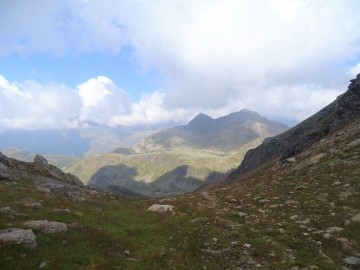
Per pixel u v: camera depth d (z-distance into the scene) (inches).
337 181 1189.1
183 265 610.9
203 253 679.7
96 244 673.6
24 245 589.3
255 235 789.9
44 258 556.7
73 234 703.7
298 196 1119.0
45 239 645.9
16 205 922.7
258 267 625.3
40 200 1075.9
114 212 1093.1
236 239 763.4
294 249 722.8
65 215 904.3
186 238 769.6
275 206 1051.9
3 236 594.9
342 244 742.5
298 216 924.0
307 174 1391.5
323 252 708.7
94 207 1154.0
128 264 589.3
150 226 887.7
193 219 947.3
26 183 1439.5
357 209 930.7
